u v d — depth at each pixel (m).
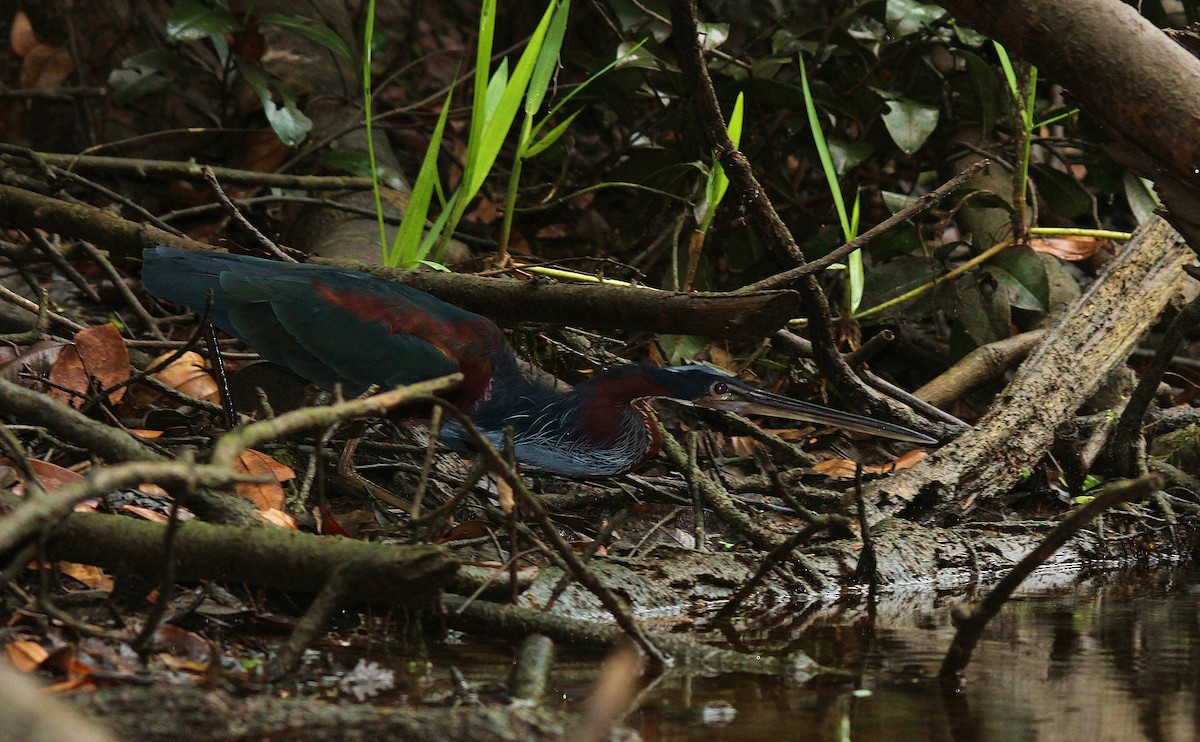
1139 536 10.81
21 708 2.81
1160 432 12.35
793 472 10.74
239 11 13.94
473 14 19.95
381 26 18.66
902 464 11.23
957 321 12.80
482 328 9.50
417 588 6.32
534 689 6.18
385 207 13.43
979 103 13.80
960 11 8.85
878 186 15.19
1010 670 6.99
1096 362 11.38
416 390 5.98
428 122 16.42
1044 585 9.66
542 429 9.64
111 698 5.42
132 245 10.26
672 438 10.07
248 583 6.79
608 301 8.90
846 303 11.38
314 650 6.91
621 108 13.62
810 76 13.45
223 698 5.58
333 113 14.74
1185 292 13.39
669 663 6.92
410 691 6.22
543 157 13.34
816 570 9.20
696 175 14.00
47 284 13.39
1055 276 13.25
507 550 8.79
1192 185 8.55
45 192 11.97
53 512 4.64
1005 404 10.95
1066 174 13.60
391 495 9.35
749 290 9.42
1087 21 8.43
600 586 6.62
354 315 9.22
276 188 13.80
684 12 8.95
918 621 8.29
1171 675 6.89
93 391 9.33
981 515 11.26
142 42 16.59
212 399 10.46
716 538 10.17
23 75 15.22
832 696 6.44
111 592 6.76
